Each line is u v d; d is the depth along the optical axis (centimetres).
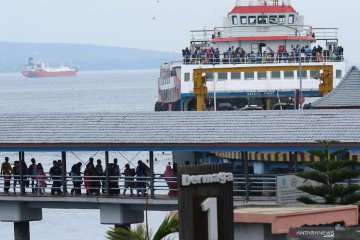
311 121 14375
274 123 14425
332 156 12006
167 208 14275
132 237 8844
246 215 9425
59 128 15062
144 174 14762
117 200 14388
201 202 8088
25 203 14925
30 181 15825
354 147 13938
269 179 14212
